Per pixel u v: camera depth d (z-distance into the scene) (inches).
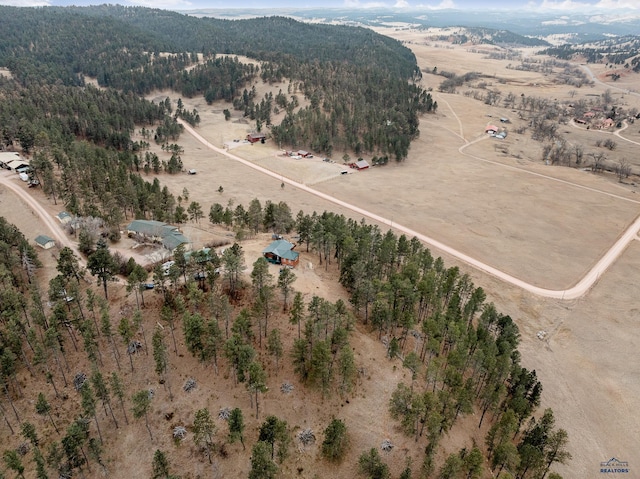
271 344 2657.5
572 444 2913.4
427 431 2554.1
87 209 4830.2
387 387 2780.5
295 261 3848.4
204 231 4943.4
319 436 2454.5
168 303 3139.8
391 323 3161.9
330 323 2888.8
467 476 2311.8
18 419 2481.5
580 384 3427.7
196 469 2269.9
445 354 3255.4
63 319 2834.6
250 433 2421.3
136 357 2822.3
